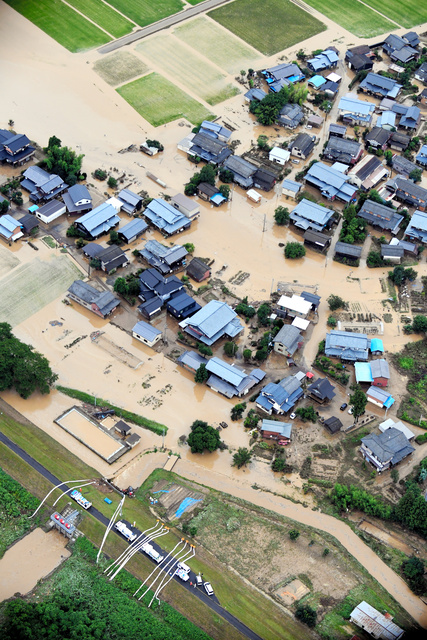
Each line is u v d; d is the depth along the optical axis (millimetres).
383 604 97500
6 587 95375
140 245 144625
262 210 155125
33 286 135125
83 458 111938
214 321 127188
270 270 143000
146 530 102750
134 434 114125
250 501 108875
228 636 91938
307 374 124875
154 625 91625
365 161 161375
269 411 119688
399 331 133750
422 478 111625
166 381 123750
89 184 155000
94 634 89375
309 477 112438
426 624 96125
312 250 147875
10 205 149375
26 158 158000
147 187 156125
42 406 118250
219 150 159875
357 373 124500
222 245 146875
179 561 99125
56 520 101125
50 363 123625
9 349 116125
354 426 119375
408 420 120438
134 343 128875
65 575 96688
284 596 96875
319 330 133125
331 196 155000
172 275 139250
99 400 119500
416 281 142750
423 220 147750
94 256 137875
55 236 144625
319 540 104312
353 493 108000
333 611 95812
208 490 109750
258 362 127062
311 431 118375
